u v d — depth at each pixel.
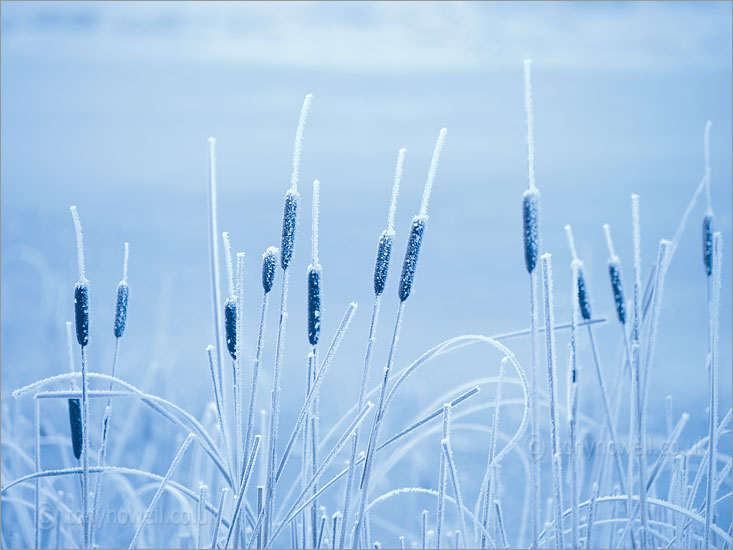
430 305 12.32
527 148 5.45
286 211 5.55
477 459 7.38
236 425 5.68
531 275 5.47
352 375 9.16
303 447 5.77
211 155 5.76
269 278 5.58
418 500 6.70
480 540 5.72
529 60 5.43
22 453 6.36
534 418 5.51
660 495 6.46
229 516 5.96
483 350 10.27
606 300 11.77
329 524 5.85
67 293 12.23
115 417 7.30
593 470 5.99
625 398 8.25
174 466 5.71
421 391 8.25
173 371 8.59
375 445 5.61
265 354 9.77
